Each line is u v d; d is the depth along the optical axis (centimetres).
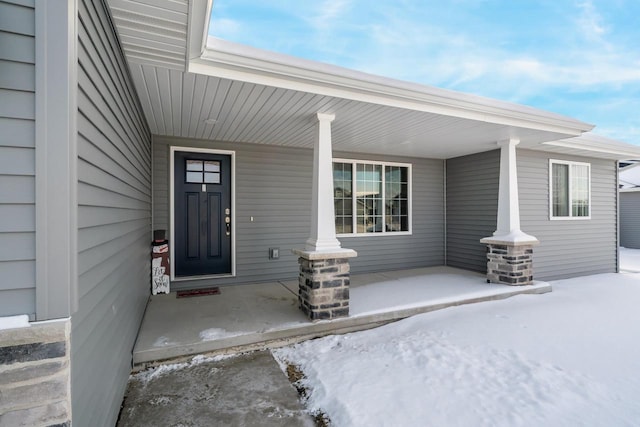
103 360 171
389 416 209
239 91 294
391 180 638
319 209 356
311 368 273
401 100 338
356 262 599
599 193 695
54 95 115
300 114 364
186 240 484
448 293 454
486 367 272
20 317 111
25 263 112
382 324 375
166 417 208
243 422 205
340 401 224
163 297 431
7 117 110
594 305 447
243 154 509
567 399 227
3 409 110
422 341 325
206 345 291
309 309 350
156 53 227
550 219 623
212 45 242
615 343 321
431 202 671
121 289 222
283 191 535
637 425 200
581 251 664
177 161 477
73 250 119
